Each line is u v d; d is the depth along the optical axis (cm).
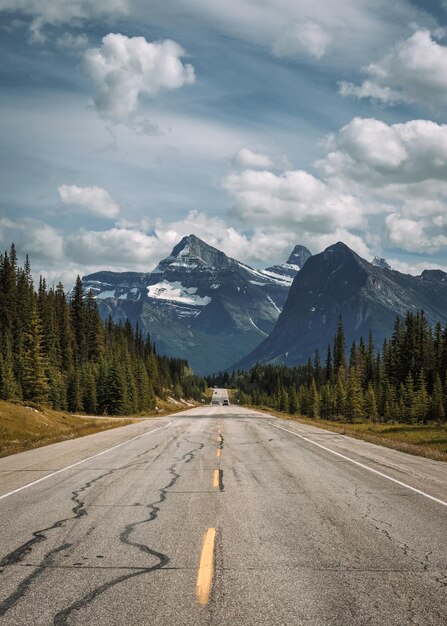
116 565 627
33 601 516
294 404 11581
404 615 488
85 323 11131
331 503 1005
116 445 2253
